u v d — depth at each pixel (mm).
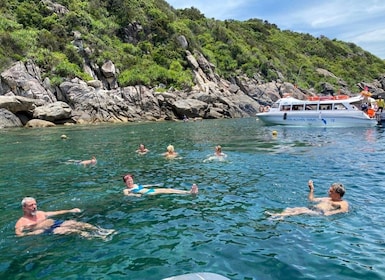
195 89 47406
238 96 51375
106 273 4316
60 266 4520
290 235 5426
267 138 19484
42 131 25922
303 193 7777
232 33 71062
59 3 49594
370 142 16688
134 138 20562
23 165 12125
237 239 5309
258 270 4352
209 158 12727
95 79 41094
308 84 71312
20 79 33656
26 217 6047
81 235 5523
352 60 93938
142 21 54438
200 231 5660
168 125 31500
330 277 4156
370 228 5645
